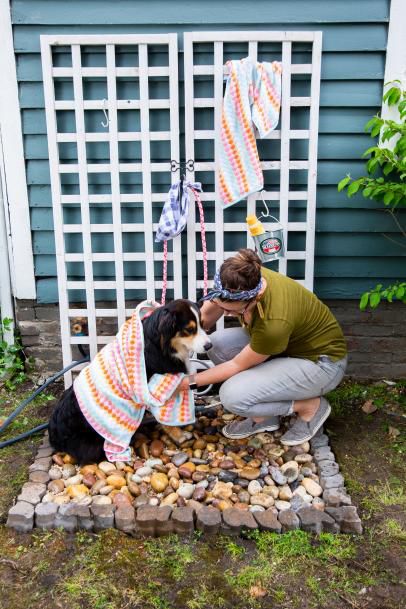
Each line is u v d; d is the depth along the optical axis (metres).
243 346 3.24
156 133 3.42
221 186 3.42
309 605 2.17
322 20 3.37
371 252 3.73
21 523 2.53
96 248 3.73
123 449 2.92
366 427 3.36
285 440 3.06
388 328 3.89
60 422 2.92
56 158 3.43
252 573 2.29
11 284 3.93
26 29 3.39
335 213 3.67
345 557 2.38
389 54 3.39
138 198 3.50
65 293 3.62
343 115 3.51
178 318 2.77
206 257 3.53
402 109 3.19
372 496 2.76
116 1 3.35
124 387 2.83
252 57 3.29
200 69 3.32
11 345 3.93
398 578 2.29
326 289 3.83
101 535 2.49
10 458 3.08
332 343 2.96
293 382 2.89
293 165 3.45
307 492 2.74
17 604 2.18
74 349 3.96
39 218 3.72
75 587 2.24
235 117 3.32
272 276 2.82
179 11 3.37
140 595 2.21
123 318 3.68
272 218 3.65
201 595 2.20
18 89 3.49
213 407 3.51
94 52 3.39
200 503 2.65
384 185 3.29
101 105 3.37
